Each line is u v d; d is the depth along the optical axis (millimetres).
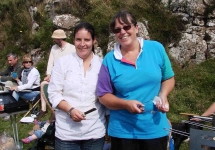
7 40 9195
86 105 2686
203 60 6840
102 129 2766
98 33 7438
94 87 2703
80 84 2684
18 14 9430
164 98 2418
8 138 4387
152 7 7312
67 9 8227
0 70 8500
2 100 4496
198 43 6883
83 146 2768
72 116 2598
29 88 5977
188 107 5703
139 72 2422
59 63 2748
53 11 8547
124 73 2439
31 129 5281
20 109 4176
